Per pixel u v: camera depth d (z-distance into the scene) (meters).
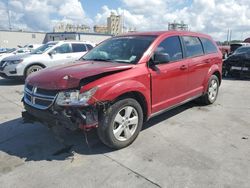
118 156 3.76
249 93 8.07
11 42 54.03
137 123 4.13
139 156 3.75
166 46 4.78
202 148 3.99
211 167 3.44
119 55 4.58
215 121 5.23
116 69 3.82
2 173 3.35
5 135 4.55
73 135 4.45
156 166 3.48
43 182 3.15
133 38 4.88
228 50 19.98
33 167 3.49
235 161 3.59
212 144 4.14
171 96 4.88
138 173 3.32
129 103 3.91
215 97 6.61
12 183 3.14
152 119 5.32
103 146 4.07
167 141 4.25
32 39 55.97
